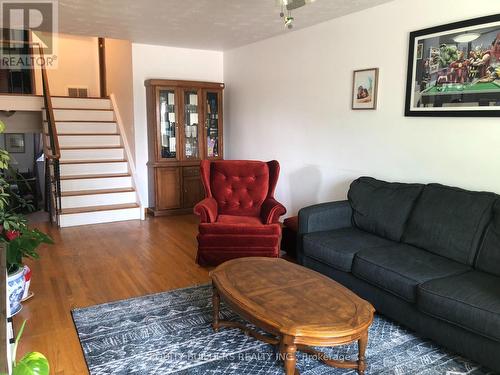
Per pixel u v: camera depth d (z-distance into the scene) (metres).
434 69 3.12
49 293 3.07
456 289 2.18
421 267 2.48
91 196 5.41
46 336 2.45
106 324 2.60
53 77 7.70
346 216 3.39
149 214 5.80
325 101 4.25
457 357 2.28
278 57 4.92
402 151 3.46
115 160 6.02
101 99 6.79
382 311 2.59
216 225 3.54
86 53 7.88
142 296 3.03
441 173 3.16
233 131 6.10
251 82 5.51
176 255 3.96
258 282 2.28
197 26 4.40
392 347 2.37
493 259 2.41
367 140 3.79
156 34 4.84
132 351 2.30
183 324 2.61
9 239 2.62
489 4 2.76
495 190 2.82
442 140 3.13
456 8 2.96
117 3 3.52
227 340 2.43
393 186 3.22
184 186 5.79
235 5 3.55
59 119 6.35
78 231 4.83
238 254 3.56
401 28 3.37
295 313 1.92
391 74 3.49
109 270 3.55
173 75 5.80
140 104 5.66
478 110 2.85
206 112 5.87
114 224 5.19
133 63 5.52
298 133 4.69
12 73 7.45
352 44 3.85
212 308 2.74
